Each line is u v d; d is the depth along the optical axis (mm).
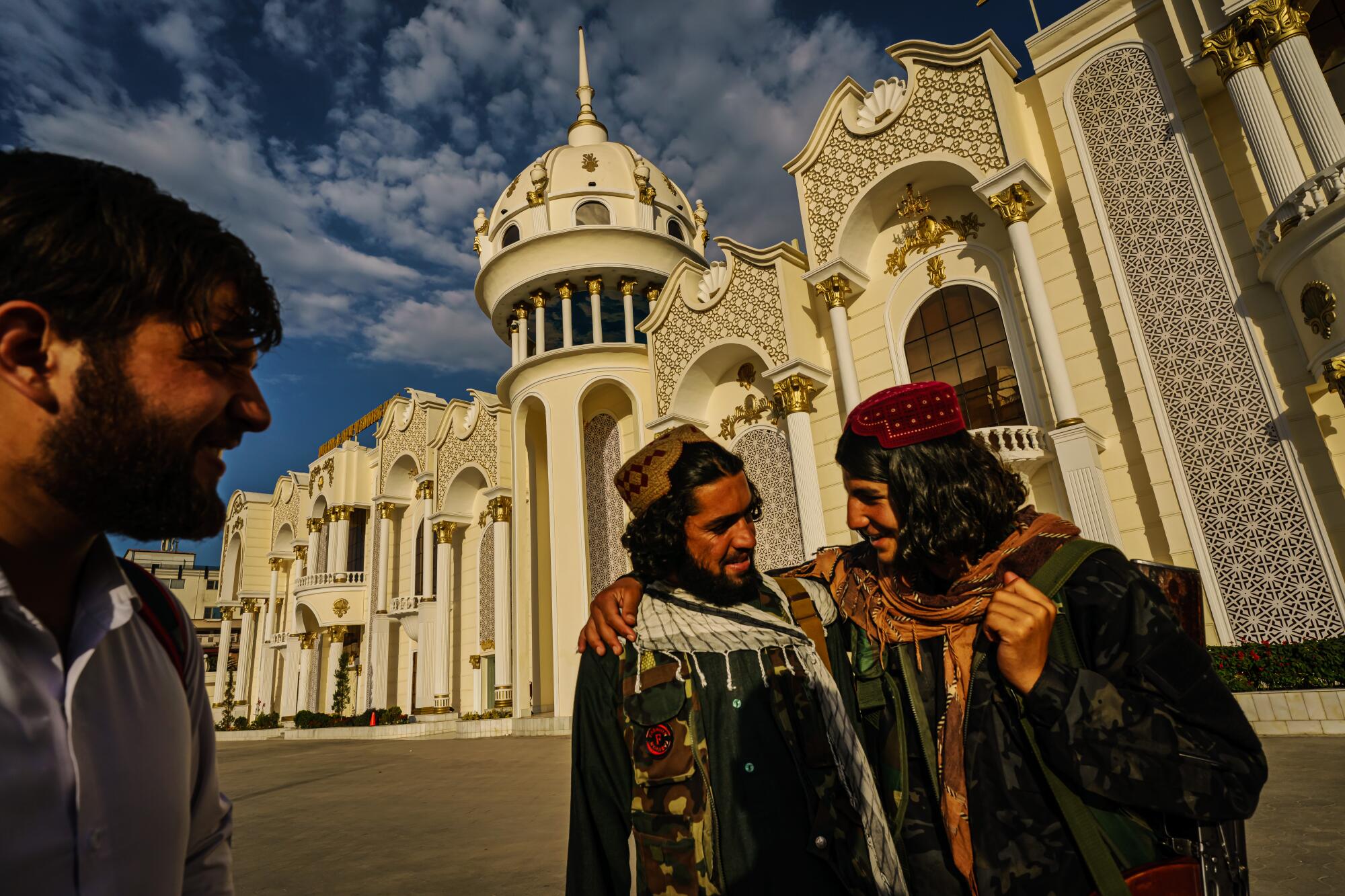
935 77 10766
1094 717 1018
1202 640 1355
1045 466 9633
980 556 1264
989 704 1162
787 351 12070
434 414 23750
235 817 6750
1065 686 1037
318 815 6387
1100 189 9266
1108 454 9086
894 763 1275
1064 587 1165
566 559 15516
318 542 28625
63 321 719
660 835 1275
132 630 891
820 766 1301
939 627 1267
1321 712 6582
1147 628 1085
